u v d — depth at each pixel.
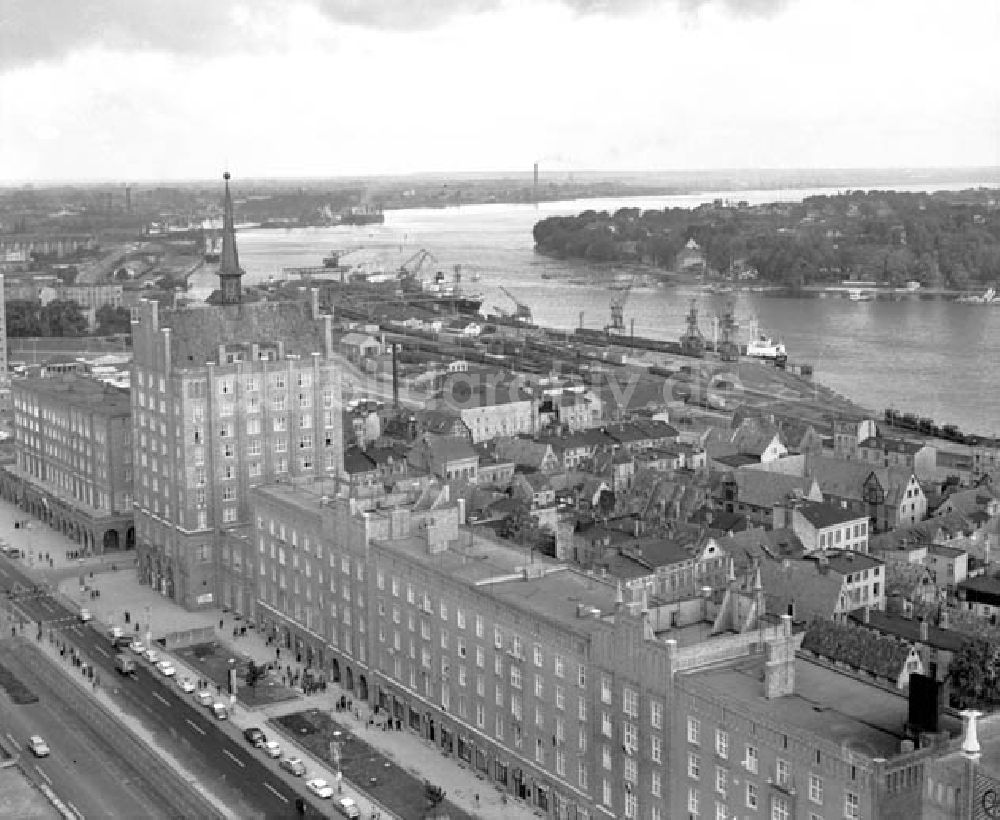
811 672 150.62
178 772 179.75
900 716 138.25
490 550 199.62
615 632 154.62
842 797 128.25
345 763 183.50
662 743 149.62
